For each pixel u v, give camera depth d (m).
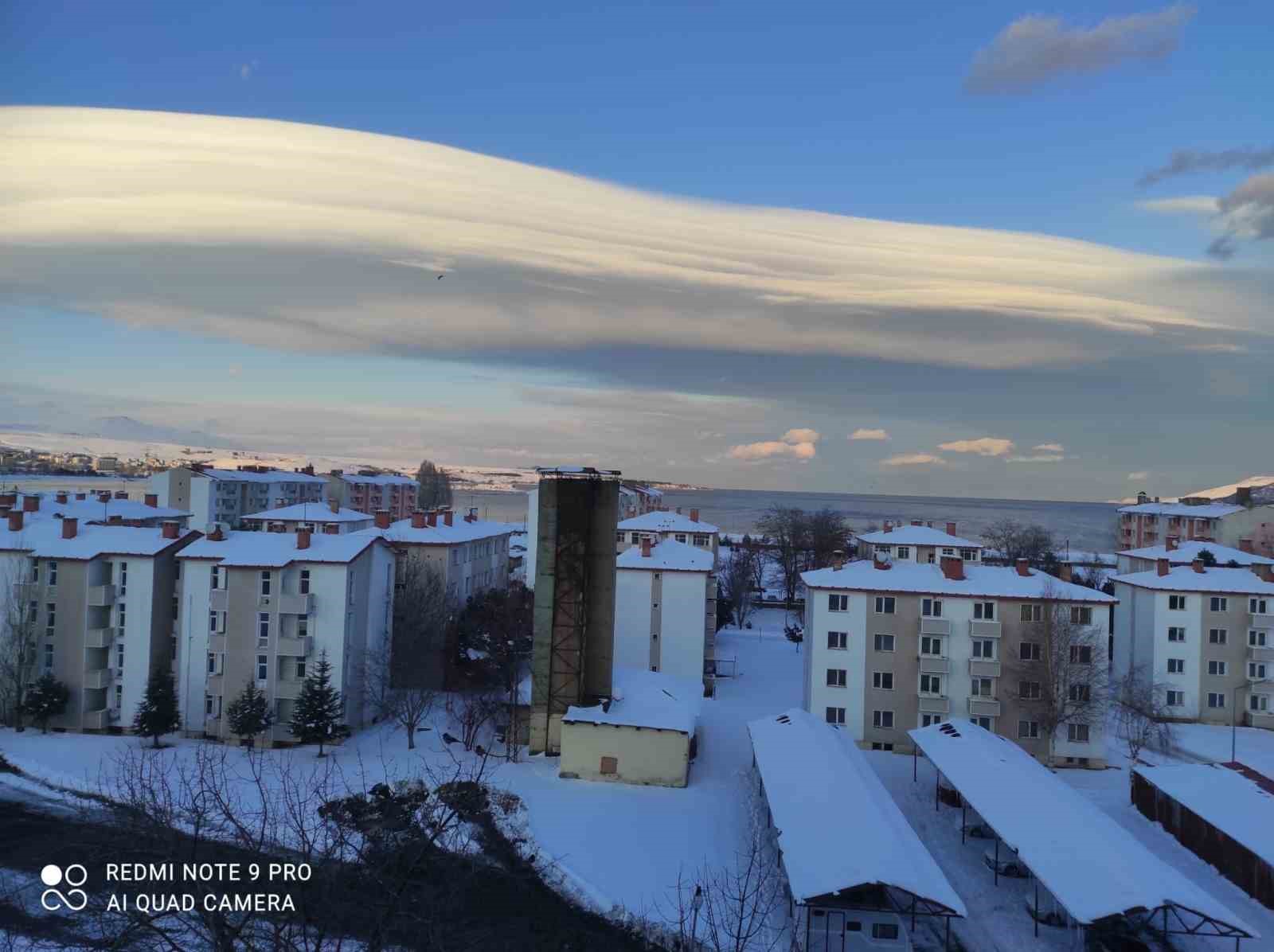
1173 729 75.00
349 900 26.25
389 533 91.88
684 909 40.44
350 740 65.12
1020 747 61.88
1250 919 40.56
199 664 66.94
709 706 78.94
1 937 34.12
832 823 41.66
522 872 44.16
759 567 157.62
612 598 64.50
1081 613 65.56
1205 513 149.75
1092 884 36.28
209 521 146.50
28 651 66.56
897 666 67.50
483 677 78.88
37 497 92.75
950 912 35.03
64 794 52.72
